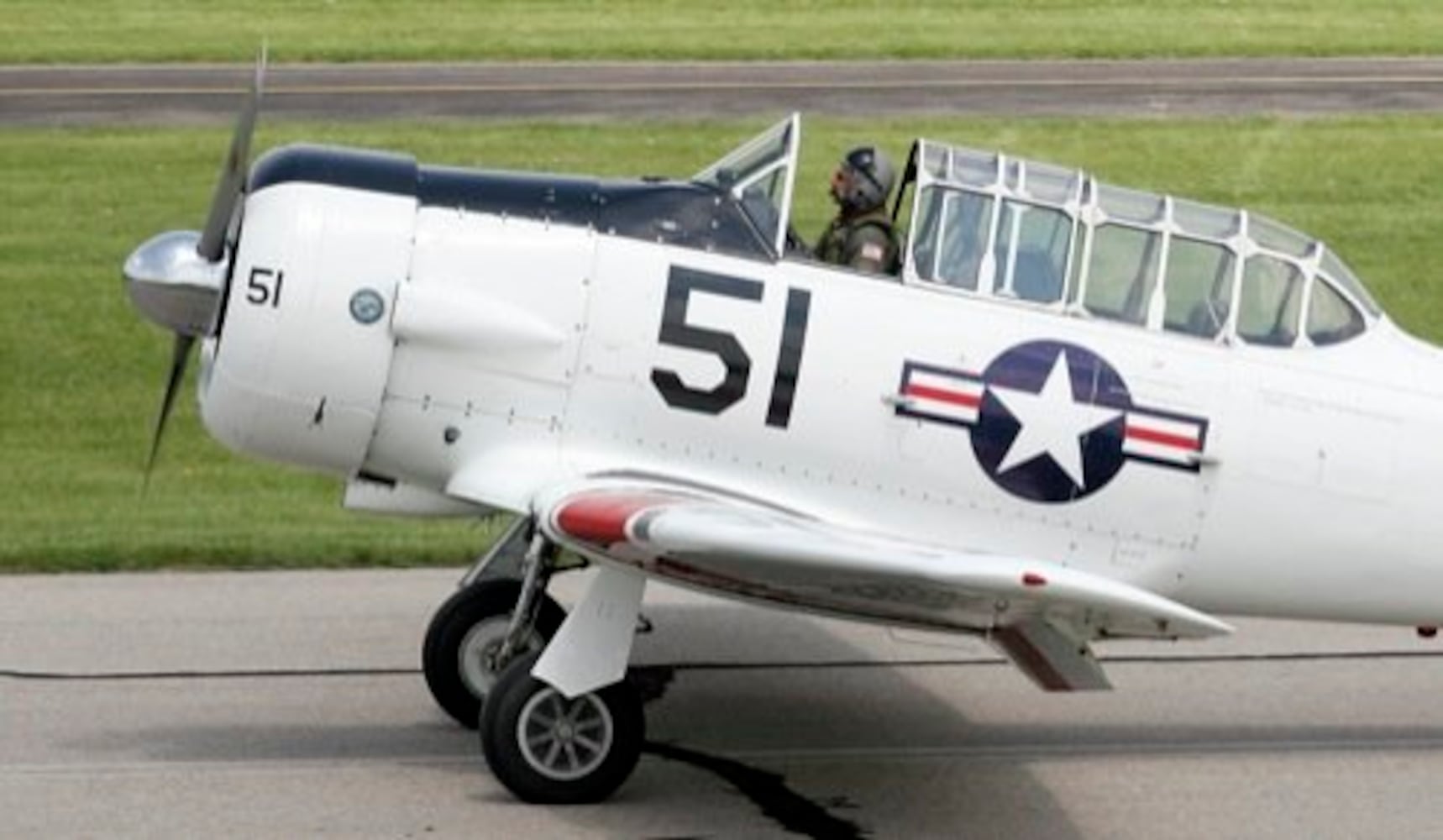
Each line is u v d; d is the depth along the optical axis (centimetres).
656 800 3738
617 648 3662
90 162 8725
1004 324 3906
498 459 3828
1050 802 3781
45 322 7100
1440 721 4269
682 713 4184
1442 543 4009
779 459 3872
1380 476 3981
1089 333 3931
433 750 3959
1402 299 7794
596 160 8906
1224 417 3944
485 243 3831
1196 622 3102
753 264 3872
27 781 3741
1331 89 10275
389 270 3797
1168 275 3969
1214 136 9469
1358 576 4025
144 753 3897
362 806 3672
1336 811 3772
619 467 3831
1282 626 4828
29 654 4422
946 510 3912
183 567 5094
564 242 3847
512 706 3656
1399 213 8644
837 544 3281
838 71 10375
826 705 4259
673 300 3841
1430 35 11300
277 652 4488
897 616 3584
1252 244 3994
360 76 10062
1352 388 3984
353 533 5369
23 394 6544
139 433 6269
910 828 3638
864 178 3988
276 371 3797
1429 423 3991
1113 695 4375
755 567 3394
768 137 3997
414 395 3822
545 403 3838
